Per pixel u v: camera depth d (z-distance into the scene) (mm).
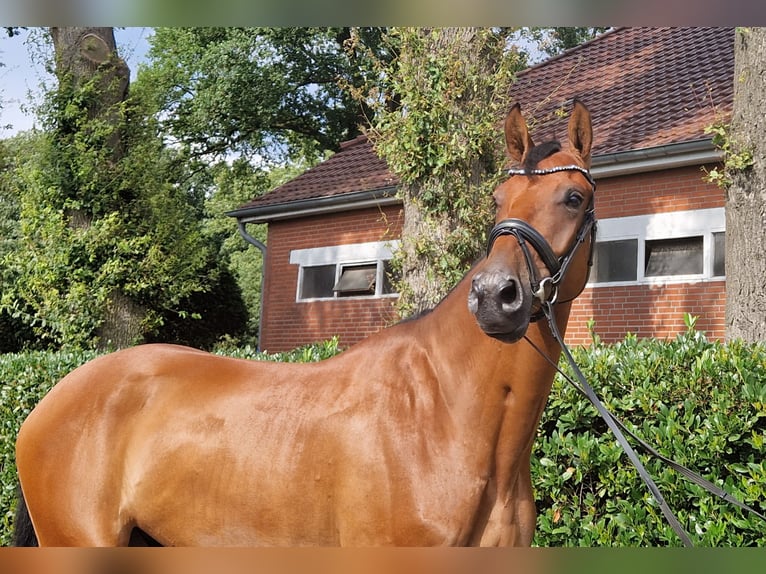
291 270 14297
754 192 6141
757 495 3520
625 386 4012
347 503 2615
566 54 14977
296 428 2770
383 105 6879
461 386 2617
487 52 6656
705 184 9445
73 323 11820
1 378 5844
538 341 2592
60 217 11867
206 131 24844
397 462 2572
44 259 11820
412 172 6648
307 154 27266
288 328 14211
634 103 11516
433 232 6641
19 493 3332
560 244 2527
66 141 12180
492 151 6684
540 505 4090
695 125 9703
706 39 12758
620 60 13547
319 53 24234
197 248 13469
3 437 5715
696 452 3670
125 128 12617
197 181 27688
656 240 9883
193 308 16734
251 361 3146
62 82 12172
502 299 2361
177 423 2959
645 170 9891
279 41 23562
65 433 3082
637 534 3695
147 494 2941
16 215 17141
